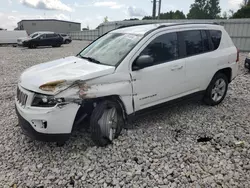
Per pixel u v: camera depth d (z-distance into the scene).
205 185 2.40
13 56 14.37
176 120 4.00
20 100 2.95
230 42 4.79
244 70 8.52
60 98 2.64
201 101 4.86
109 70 3.02
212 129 3.65
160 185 2.41
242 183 2.42
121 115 3.31
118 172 2.61
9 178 2.53
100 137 3.02
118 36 3.84
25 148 3.12
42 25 55.53
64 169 2.67
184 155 2.93
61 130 2.71
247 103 4.86
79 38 44.28
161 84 3.57
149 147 3.12
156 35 3.55
